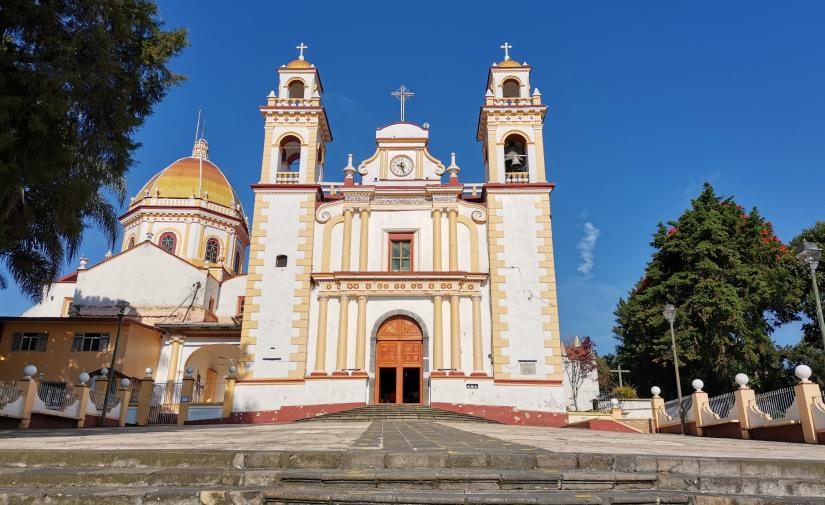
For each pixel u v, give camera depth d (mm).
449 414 23906
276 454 6344
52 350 30844
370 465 6227
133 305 36938
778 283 28859
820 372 30000
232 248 45812
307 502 5262
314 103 30312
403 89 31594
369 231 28250
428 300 26891
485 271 27359
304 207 28141
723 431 16531
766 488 5953
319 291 26875
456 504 5098
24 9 15109
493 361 25531
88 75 15969
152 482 5891
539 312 26172
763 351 27625
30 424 18328
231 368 25375
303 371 25453
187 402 24766
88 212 19641
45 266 22312
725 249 28469
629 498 5352
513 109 29562
